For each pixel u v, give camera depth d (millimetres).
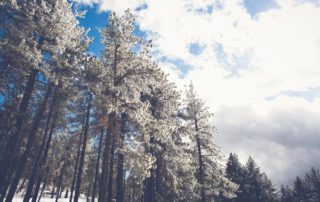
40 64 16453
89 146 32844
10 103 16141
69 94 18031
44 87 18594
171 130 17922
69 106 21453
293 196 64500
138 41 17047
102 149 24094
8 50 13836
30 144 16422
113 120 16234
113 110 14562
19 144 19516
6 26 15219
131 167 14945
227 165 49656
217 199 31969
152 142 20969
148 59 17062
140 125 15914
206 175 26969
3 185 13727
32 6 16578
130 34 16922
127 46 17000
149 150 20844
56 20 17188
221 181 26469
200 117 27875
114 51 17000
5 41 14070
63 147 26234
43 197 32250
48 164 23984
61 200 33156
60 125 23406
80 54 18391
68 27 18016
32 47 15352
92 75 15930
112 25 17047
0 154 16172
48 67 16031
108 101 14469
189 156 24594
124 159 18094
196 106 28016
